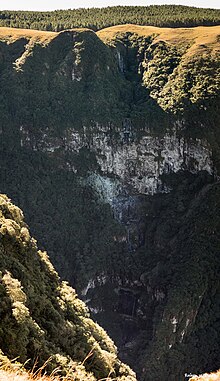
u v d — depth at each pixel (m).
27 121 114.06
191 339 88.62
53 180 112.75
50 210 106.69
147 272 102.00
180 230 103.31
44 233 101.44
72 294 41.03
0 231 34.34
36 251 40.22
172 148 112.88
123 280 106.00
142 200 116.62
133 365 83.62
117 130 115.44
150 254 107.00
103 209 111.25
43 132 114.00
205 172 110.19
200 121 109.00
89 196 112.50
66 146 115.69
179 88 114.62
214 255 96.25
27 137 114.94
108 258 106.12
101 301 103.88
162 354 83.88
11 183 106.88
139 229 113.19
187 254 97.50
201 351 87.88
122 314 103.44
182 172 113.81
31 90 116.44
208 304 92.62
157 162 114.56
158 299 97.19
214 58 116.50
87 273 100.56
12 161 110.81
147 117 113.38
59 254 100.62
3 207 39.44
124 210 116.44
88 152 116.25
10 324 24.20
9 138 113.12
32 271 35.78
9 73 116.81
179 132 111.25
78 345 30.34
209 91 110.62
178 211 108.12
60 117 114.94
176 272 95.38
